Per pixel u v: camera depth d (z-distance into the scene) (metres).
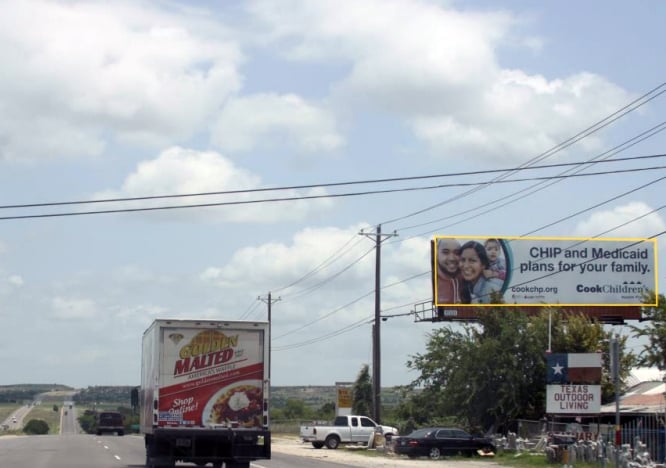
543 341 46.31
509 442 41.75
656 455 33.09
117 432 79.56
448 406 47.00
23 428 141.38
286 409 120.31
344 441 50.84
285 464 34.28
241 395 25.03
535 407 46.03
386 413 85.88
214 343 25.05
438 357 48.16
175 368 24.73
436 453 40.03
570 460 33.06
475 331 48.34
